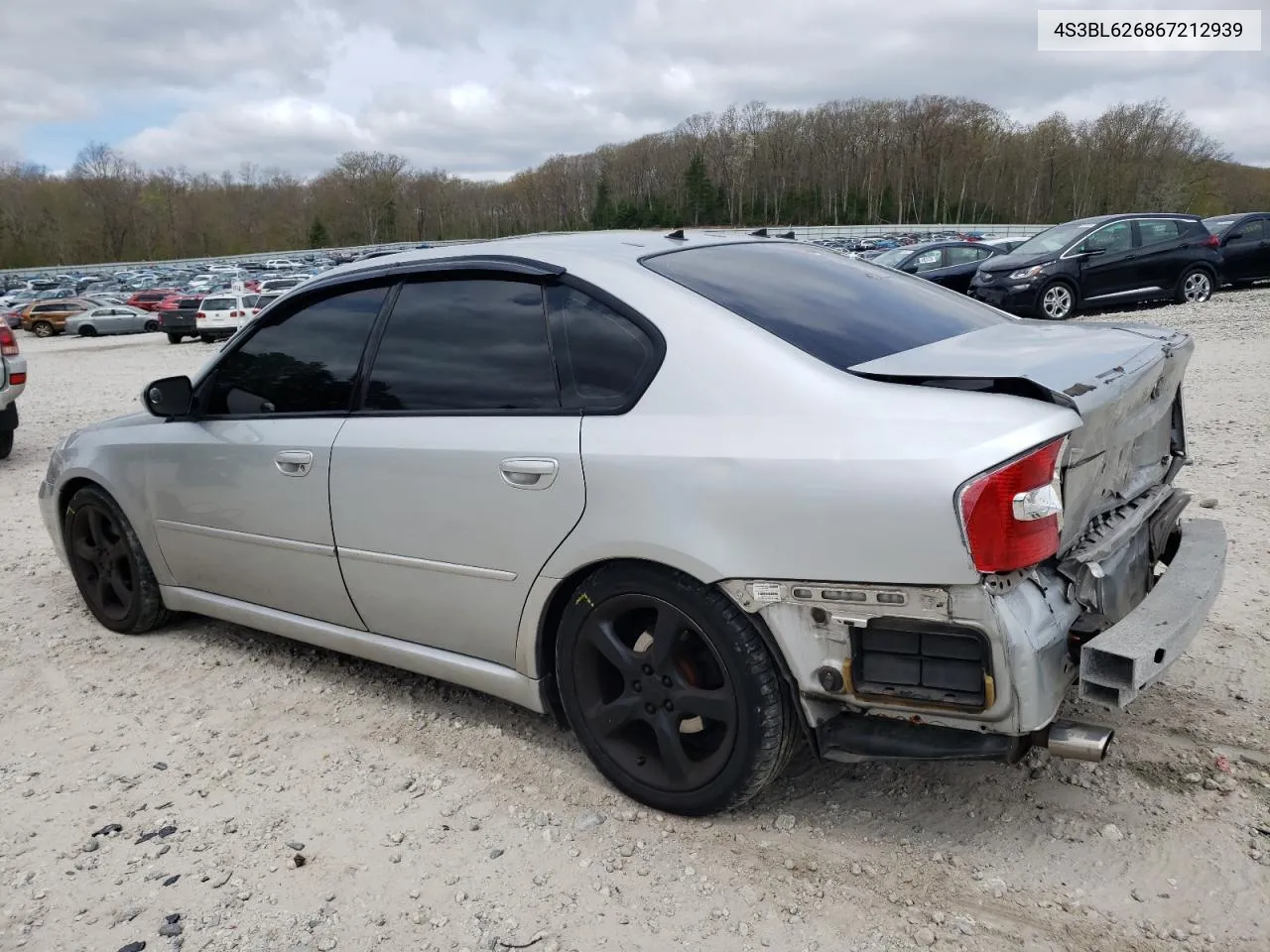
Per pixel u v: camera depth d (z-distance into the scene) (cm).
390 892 261
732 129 12756
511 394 302
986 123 11725
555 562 288
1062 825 273
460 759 329
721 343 266
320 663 412
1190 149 10369
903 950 231
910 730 247
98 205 11294
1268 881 246
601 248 314
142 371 2097
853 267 360
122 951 243
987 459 223
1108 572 260
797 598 246
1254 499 558
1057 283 1515
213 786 318
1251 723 320
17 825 300
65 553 471
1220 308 1498
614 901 253
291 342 368
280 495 360
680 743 279
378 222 13025
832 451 239
